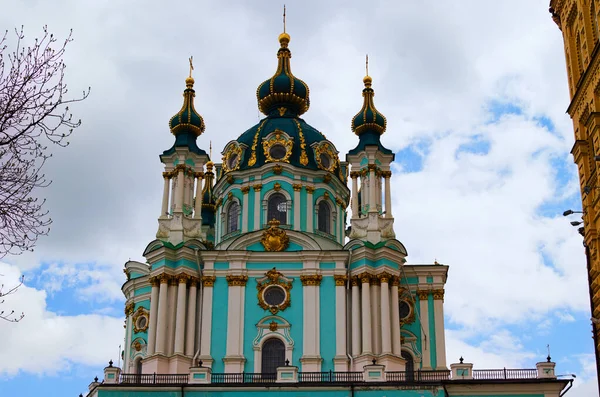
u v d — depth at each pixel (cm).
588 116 4628
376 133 7406
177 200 7094
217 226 7438
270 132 7450
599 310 4500
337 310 6631
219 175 7862
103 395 5959
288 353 6512
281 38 8244
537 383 5862
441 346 6906
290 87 7944
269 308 6638
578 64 4919
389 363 6400
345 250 6756
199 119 7438
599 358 4459
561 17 5156
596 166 4475
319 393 5900
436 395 5859
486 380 5881
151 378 6169
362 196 7150
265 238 6850
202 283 6738
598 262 4462
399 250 6888
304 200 7212
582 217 4725
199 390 5953
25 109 2527
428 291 7069
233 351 6506
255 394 5928
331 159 7562
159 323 6575
